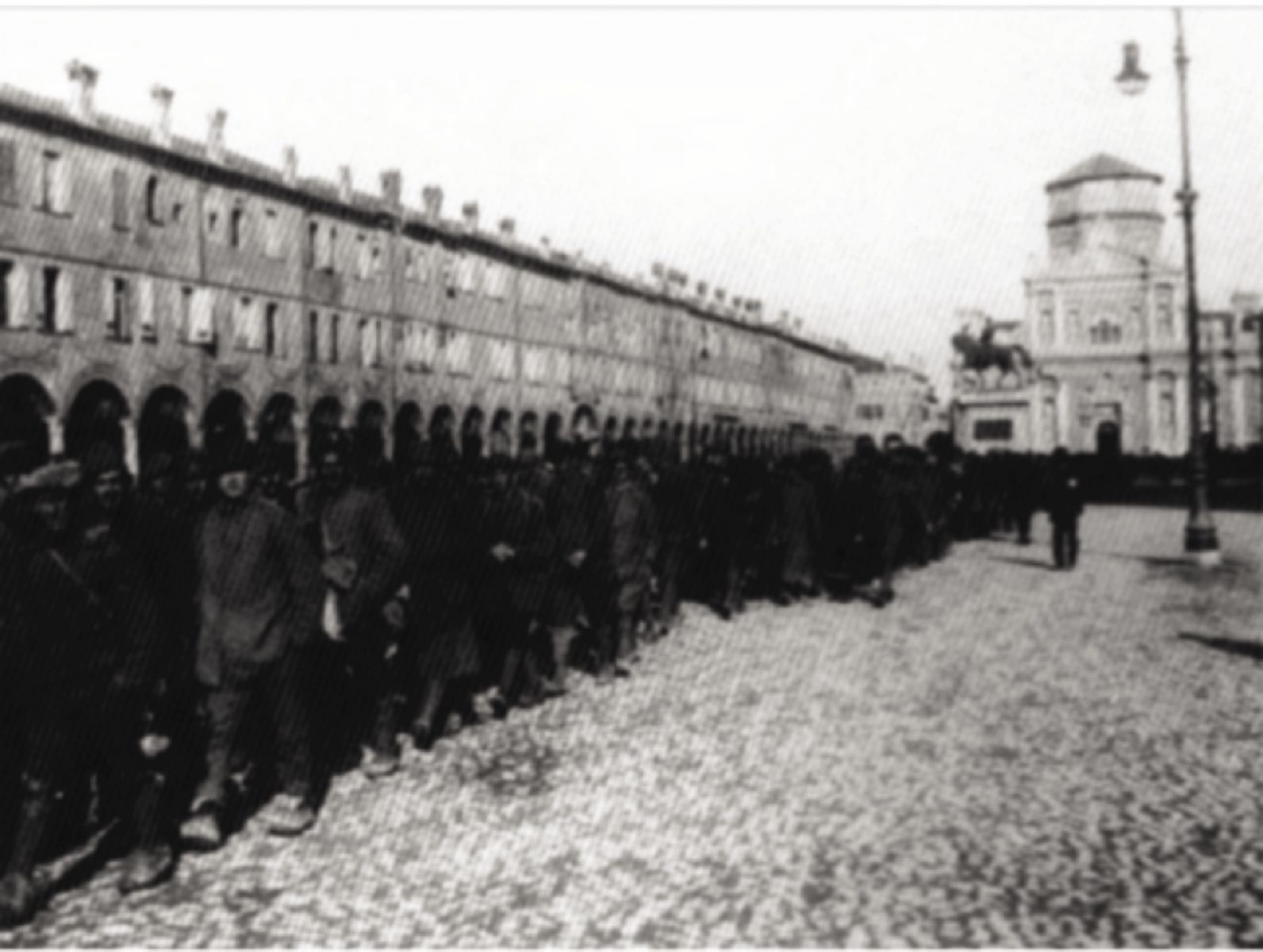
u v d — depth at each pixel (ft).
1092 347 293.02
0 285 119.55
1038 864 21.65
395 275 179.73
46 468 21.04
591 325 234.99
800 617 52.85
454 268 195.21
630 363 250.37
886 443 71.82
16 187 119.55
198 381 141.18
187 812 24.91
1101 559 80.59
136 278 133.59
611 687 37.81
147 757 21.47
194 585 25.27
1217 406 285.64
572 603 36.58
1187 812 24.45
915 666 40.91
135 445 132.67
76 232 126.00
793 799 25.77
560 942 18.63
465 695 32.68
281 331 156.15
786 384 339.36
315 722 30.78
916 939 18.49
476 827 24.22
